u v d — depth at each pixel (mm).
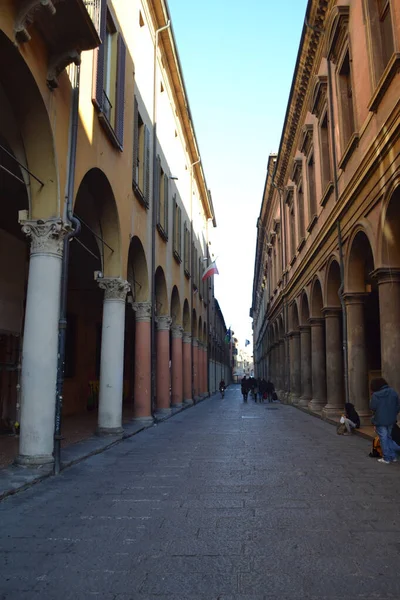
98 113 10797
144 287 16094
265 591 3576
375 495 6395
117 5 12594
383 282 10664
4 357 12219
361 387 13547
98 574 3912
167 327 20156
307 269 20469
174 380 23688
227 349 88562
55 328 8109
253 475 7805
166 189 20578
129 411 21234
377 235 11000
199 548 4484
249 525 5164
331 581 3730
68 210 8633
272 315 36906
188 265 28328
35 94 7734
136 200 14688
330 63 15375
